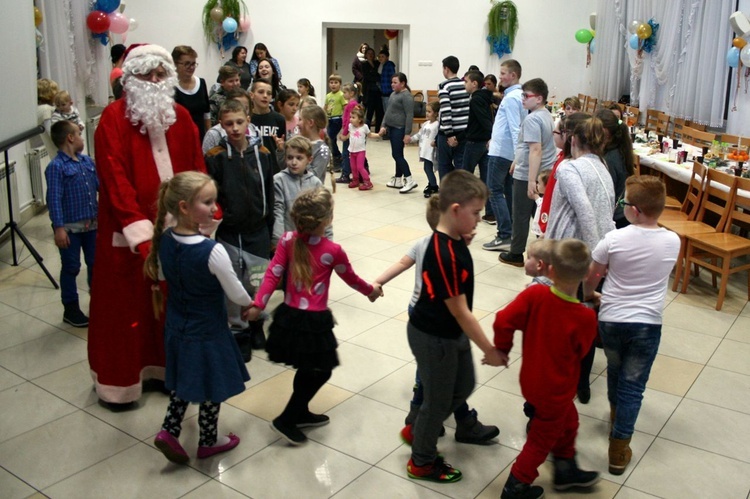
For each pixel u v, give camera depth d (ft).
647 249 8.68
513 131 18.16
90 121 26.68
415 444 8.57
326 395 10.83
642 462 9.27
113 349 10.16
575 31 42.55
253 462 9.08
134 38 38.42
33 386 11.10
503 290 15.81
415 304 8.14
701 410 10.67
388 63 41.52
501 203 18.79
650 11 34.04
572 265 7.55
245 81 30.50
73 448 9.39
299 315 8.85
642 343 8.75
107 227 9.97
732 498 8.52
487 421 10.18
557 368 7.79
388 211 23.34
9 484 8.55
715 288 16.37
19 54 10.98
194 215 8.15
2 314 14.01
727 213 15.72
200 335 8.38
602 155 10.16
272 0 39.96
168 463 9.06
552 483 8.74
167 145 10.22
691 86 30.94
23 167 20.52
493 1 41.47
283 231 12.10
